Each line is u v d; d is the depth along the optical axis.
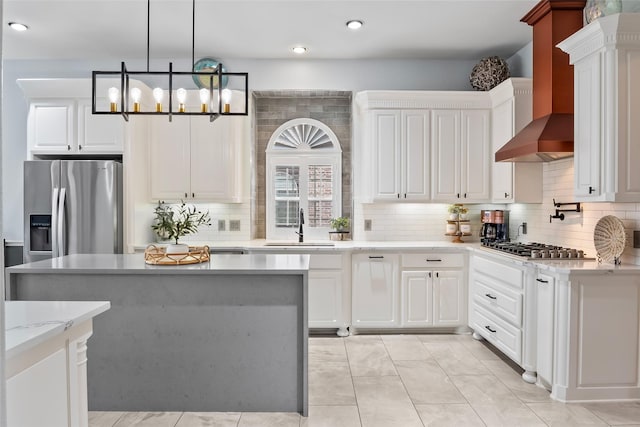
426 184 4.35
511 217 4.52
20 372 1.25
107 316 2.69
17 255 4.47
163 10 3.51
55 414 1.41
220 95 2.81
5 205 4.60
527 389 2.94
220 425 2.50
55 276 2.68
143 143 4.40
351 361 3.48
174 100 4.47
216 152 4.45
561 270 2.69
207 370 2.69
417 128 4.34
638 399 2.74
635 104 2.56
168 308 2.68
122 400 2.70
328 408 2.69
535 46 3.46
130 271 2.58
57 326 1.37
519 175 3.91
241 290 2.67
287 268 2.61
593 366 2.71
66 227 3.95
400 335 4.18
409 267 4.15
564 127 3.09
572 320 2.69
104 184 4.00
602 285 2.70
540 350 2.95
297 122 5.00
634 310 2.70
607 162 2.59
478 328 3.90
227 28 3.86
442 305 4.16
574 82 2.92
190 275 2.67
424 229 4.75
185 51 4.43
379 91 4.27
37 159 4.43
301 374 2.68
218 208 4.75
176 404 2.70
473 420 2.53
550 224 3.78
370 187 4.38
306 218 5.04
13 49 4.35
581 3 3.18
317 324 4.14
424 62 4.68
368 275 4.15
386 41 4.17
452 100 4.33
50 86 4.15
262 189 5.05
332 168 5.03
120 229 4.13
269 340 2.69
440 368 3.33
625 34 2.53
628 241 2.87
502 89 4.04
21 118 4.62
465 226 4.56
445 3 3.40
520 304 3.10
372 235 4.72
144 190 4.43
